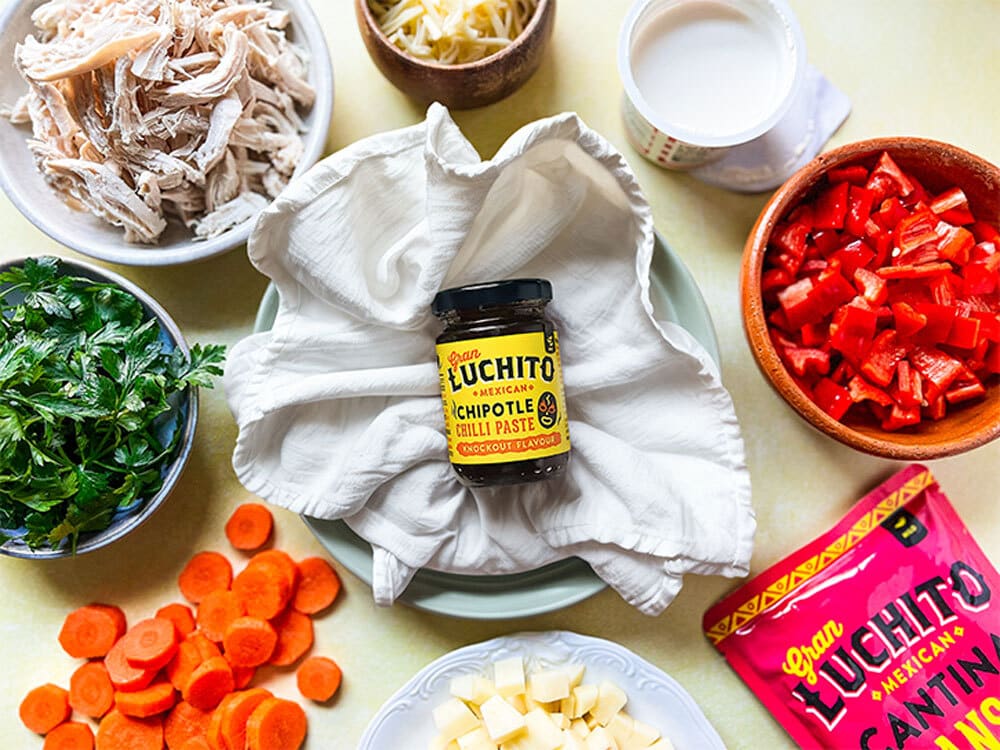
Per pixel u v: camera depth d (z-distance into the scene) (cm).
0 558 40
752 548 35
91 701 39
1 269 35
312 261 32
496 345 30
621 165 31
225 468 39
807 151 39
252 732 37
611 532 34
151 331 34
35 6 36
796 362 35
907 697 37
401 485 34
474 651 37
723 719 39
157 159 35
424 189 33
